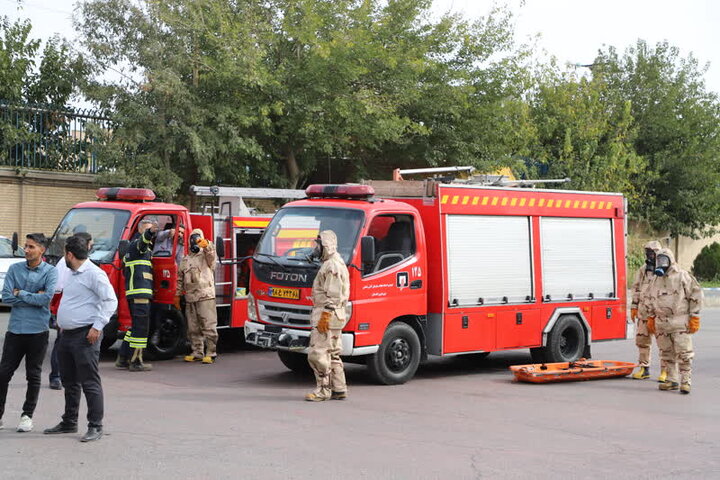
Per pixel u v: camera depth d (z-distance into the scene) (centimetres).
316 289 1002
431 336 1184
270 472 670
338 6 2394
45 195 2294
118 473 655
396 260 1135
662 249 1140
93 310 762
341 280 996
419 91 2491
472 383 1172
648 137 3766
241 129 2339
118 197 1327
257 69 2236
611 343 1681
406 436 816
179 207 1336
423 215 1191
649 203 3700
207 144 2203
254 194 1508
